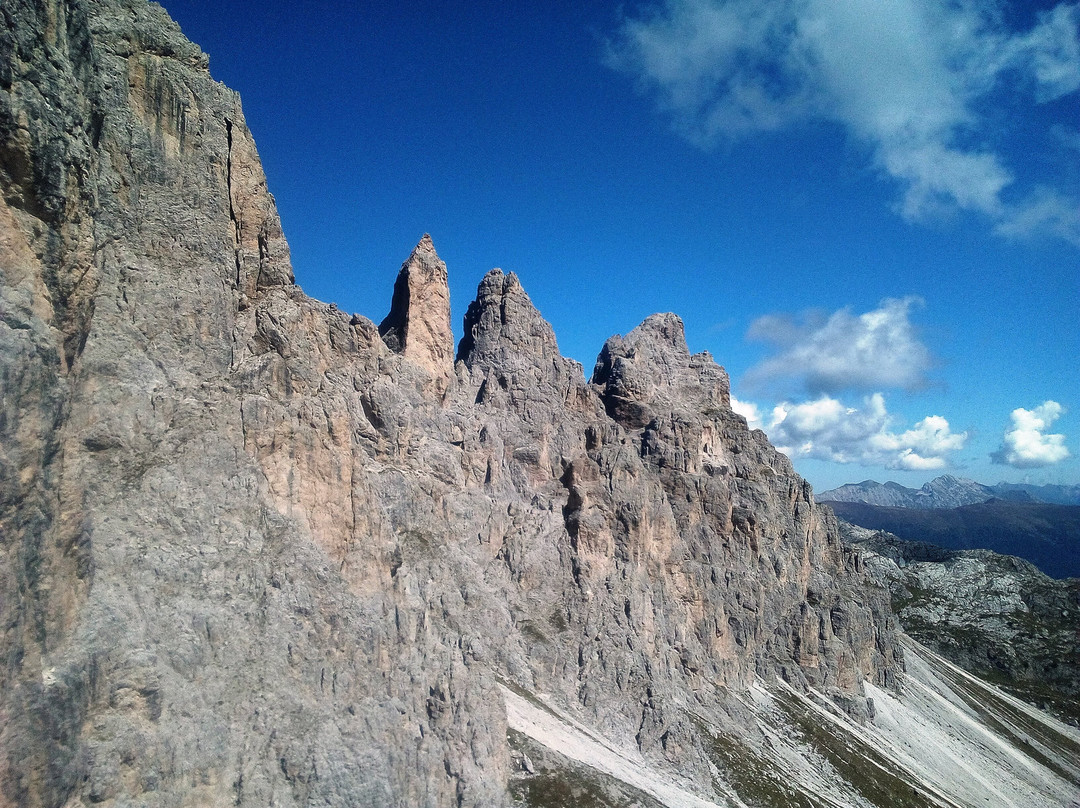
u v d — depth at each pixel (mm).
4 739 40125
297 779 58781
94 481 57031
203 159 76188
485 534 121688
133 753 49094
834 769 139125
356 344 107000
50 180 45781
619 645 118438
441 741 72188
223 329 73125
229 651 59812
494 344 157750
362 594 75250
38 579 44812
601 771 88688
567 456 148250
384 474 97500
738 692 151625
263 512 68250
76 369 56781
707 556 165500
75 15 53312
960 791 163625
